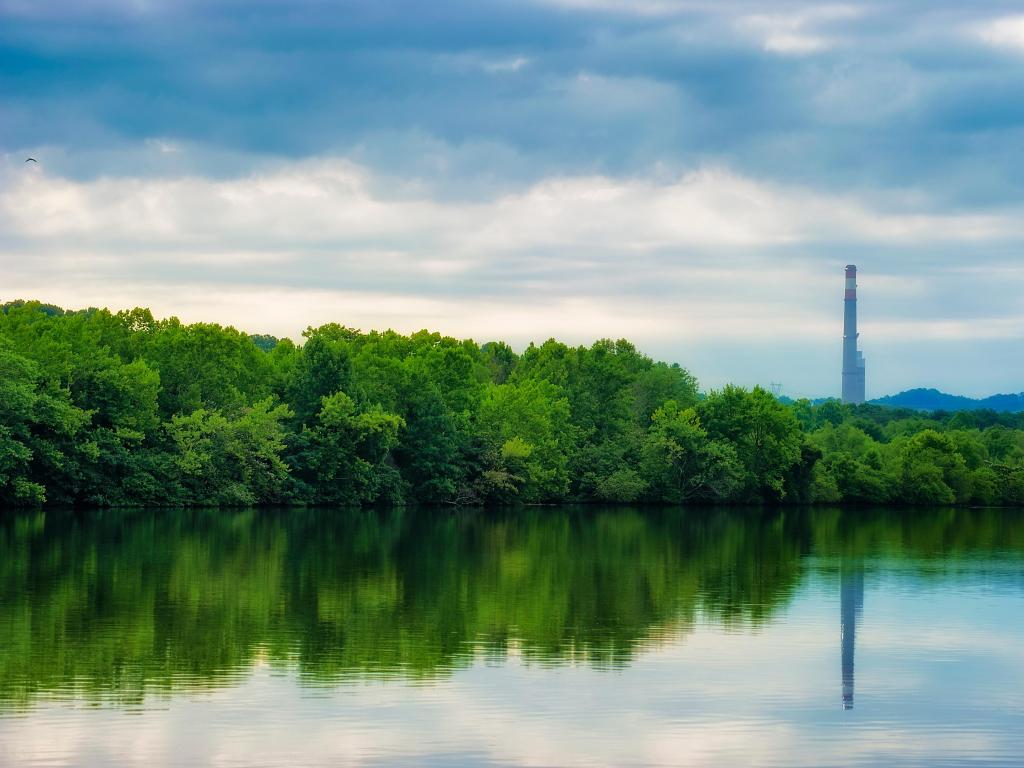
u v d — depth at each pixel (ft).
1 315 404.57
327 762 96.63
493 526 358.43
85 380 379.76
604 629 157.28
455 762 97.40
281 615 163.53
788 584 211.41
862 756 101.14
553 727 107.76
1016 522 434.71
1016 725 111.14
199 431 398.42
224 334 428.15
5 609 163.43
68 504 377.71
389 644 143.64
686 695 120.37
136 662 130.00
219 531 303.68
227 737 102.47
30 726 104.58
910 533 362.53
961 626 163.22
